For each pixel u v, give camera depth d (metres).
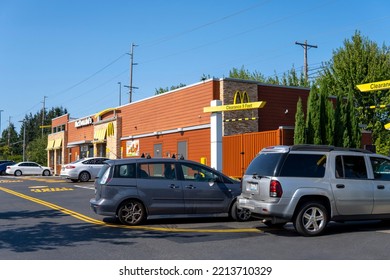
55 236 9.41
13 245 8.47
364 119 30.83
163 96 27.94
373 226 10.88
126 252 7.82
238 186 11.72
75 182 28.50
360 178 9.83
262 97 24.00
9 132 99.12
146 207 11.04
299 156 9.52
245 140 21.05
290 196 9.20
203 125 23.50
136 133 31.56
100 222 11.41
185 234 9.64
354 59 31.39
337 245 8.39
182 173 11.48
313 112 19.36
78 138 44.81
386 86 15.90
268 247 8.23
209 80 23.28
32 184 27.19
